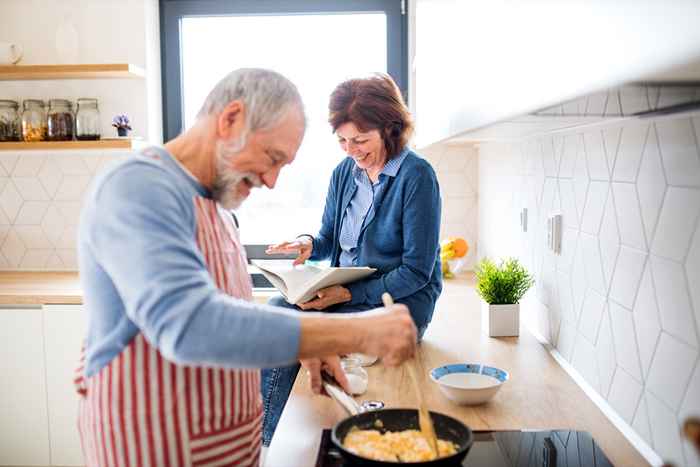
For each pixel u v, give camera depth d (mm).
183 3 3311
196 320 950
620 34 566
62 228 3314
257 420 1324
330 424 1389
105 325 1121
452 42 1454
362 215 2172
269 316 999
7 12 3205
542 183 2021
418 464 1023
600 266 1506
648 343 1243
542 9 753
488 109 1047
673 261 1132
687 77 544
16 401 2850
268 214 3416
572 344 1729
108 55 3172
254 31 3340
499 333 2062
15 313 2807
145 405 1136
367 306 2041
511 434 1328
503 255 2672
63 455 2863
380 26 3326
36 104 3115
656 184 1197
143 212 997
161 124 3379
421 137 2332
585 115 985
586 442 1283
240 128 1164
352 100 1969
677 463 1128
